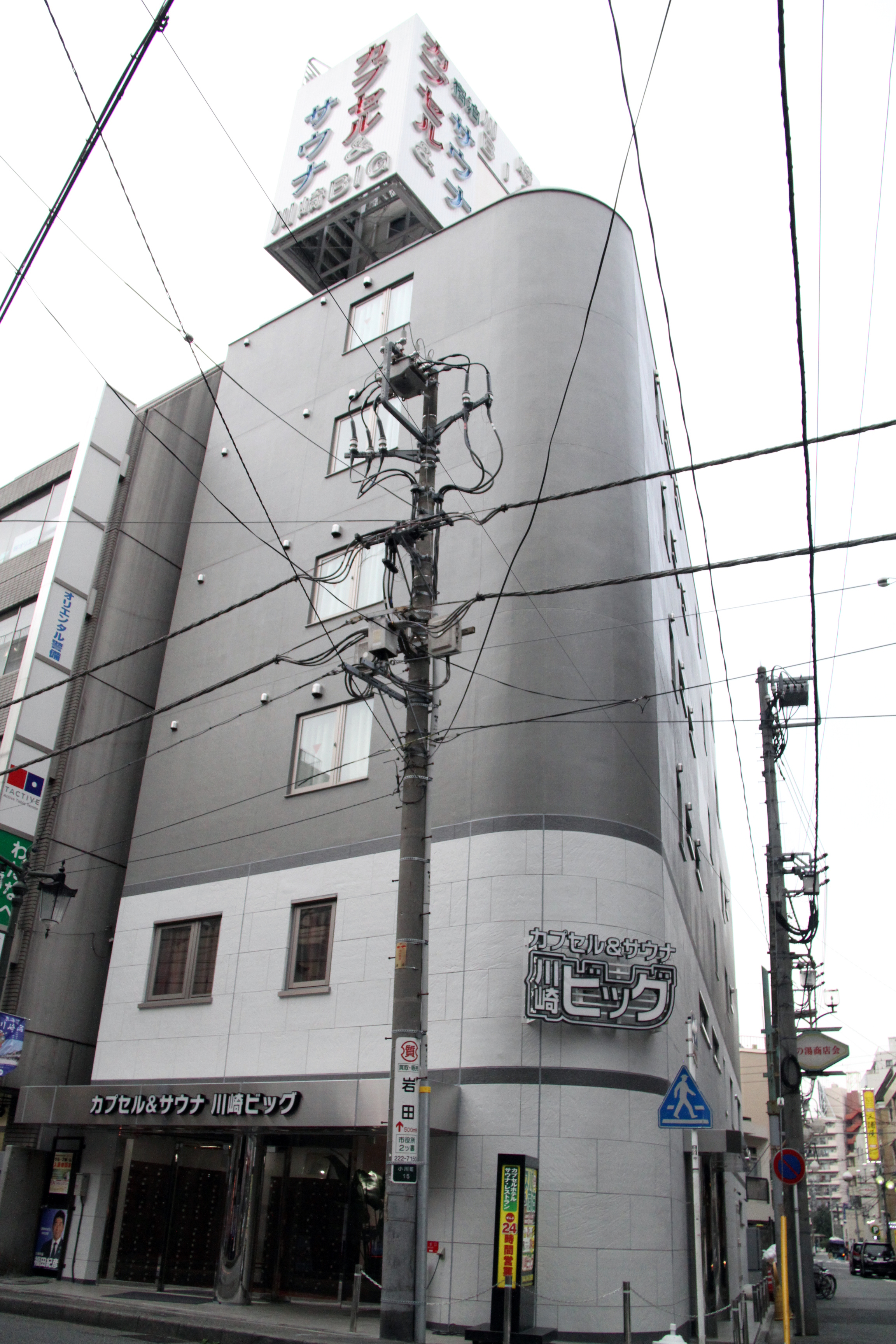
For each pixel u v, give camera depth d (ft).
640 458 63.62
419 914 36.40
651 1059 48.39
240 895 61.26
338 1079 51.67
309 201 99.81
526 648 55.11
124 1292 52.70
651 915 51.49
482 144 108.06
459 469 62.95
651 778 55.06
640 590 59.21
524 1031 47.21
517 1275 40.50
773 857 70.03
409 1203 33.37
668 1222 46.55
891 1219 288.30
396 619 41.91
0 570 79.56
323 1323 42.37
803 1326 58.34
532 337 63.62
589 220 67.97
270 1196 52.37
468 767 53.98
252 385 82.07
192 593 76.33
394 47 101.86
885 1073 399.65
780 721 73.92
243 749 66.28
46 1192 60.80
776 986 66.95
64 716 70.38
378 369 48.49
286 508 73.61
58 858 67.10
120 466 79.00
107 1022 63.21
